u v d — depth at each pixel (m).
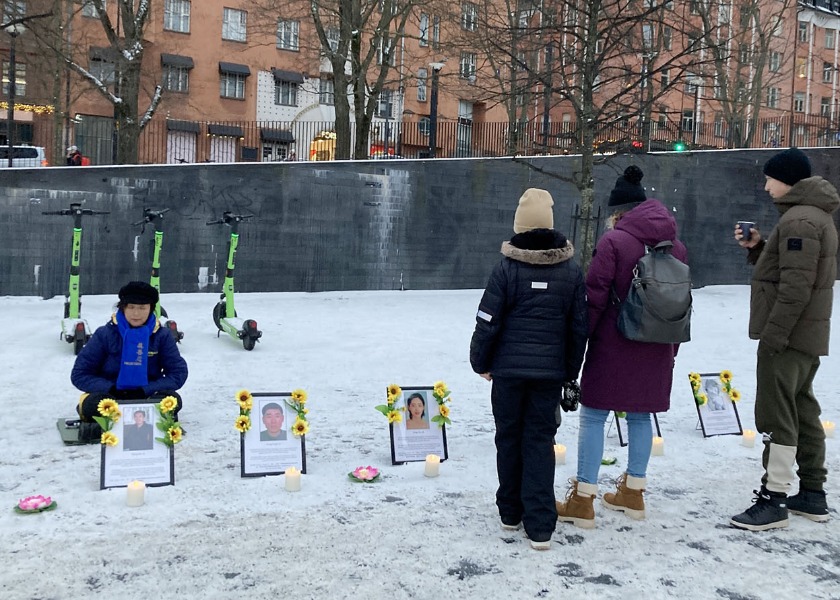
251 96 37.47
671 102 29.50
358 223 17.53
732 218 20.78
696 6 16.89
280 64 38.06
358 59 20.84
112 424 4.71
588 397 4.25
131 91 19.98
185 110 35.16
